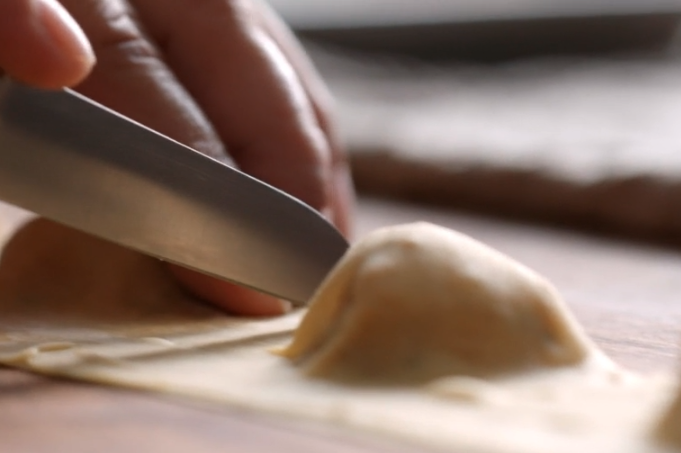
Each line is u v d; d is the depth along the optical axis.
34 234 0.21
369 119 0.48
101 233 0.18
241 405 0.16
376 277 0.17
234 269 0.19
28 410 0.16
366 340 0.17
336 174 0.25
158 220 0.19
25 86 0.18
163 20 0.23
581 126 0.45
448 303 0.17
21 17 0.17
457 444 0.15
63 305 0.20
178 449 0.15
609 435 0.15
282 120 0.22
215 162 0.19
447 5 0.80
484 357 0.17
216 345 0.18
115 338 0.19
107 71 0.21
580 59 0.74
